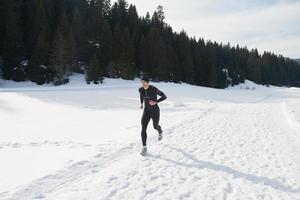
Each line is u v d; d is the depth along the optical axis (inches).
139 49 3331.7
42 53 2407.7
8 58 2347.4
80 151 339.9
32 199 205.2
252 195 225.1
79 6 3440.0
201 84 4067.4
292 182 254.8
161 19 3927.2
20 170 270.4
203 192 227.0
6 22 2512.3
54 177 246.8
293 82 7003.0
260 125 548.7
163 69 3228.3
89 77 2527.1
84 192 218.5
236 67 5182.1
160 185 238.4
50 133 470.9
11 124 596.7
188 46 3956.7
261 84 5654.5
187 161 306.7
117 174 259.1
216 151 351.3
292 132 486.3
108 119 636.7
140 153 327.3
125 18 3777.1
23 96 1197.1
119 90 1728.6
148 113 343.3
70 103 1040.2
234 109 820.0
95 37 3161.9
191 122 560.4
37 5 2783.0
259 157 330.6
